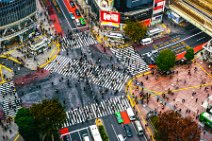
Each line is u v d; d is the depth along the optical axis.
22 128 149.00
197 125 156.12
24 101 179.88
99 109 176.38
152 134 165.75
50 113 147.75
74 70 197.25
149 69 198.88
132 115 171.00
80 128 167.88
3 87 187.38
